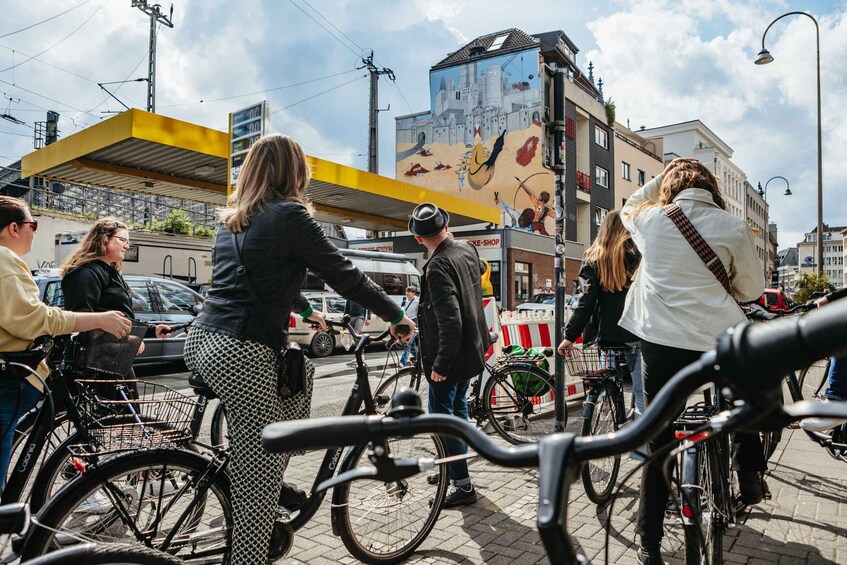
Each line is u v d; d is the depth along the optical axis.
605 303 4.00
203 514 2.36
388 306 2.44
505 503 3.78
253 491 2.22
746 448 3.01
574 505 3.70
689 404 3.19
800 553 3.02
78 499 2.08
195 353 2.25
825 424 2.53
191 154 14.08
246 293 2.22
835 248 120.12
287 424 1.01
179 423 2.40
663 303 2.65
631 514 3.55
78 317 2.53
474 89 33.19
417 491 3.13
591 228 34.56
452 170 33.59
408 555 3.03
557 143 5.35
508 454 0.92
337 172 17.25
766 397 0.75
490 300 6.19
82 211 23.83
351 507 2.88
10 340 2.49
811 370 4.77
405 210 22.22
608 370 3.82
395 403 1.03
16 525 1.20
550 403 6.06
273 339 2.24
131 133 12.19
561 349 3.94
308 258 2.27
